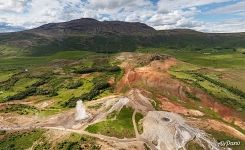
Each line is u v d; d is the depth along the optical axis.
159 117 145.00
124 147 122.81
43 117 164.88
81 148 125.12
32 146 135.88
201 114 159.25
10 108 182.38
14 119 166.00
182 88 181.38
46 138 138.75
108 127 139.62
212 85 195.25
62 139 134.75
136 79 196.50
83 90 196.25
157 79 190.50
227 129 145.00
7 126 158.50
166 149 123.94
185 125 140.38
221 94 181.38
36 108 180.00
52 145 132.00
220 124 149.25
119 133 134.75
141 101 165.50
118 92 189.25
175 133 132.50
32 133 146.12
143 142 127.75
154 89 184.50
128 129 137.38
